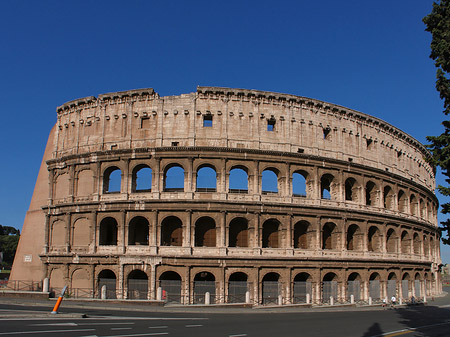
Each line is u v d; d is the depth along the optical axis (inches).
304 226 3262.8
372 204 3649.1
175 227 3093.0
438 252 4763.8
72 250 3093.0
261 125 3152.1
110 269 2940.5
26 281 3405.5
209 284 2869.1
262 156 3078.2
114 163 3097.9
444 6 1467.8
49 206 3257.9
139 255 2876.5
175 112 3102.9
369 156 3624.5
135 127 3132.4
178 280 2881.4
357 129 3577.8
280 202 3048.7
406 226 3838.6
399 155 4028.1
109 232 3257.9
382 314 2444.6
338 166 3326.8
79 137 3277.6
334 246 3267.7
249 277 2915.8
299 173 3272.6
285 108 3233.3
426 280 4160.9
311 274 3088.1
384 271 3523.6
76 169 3213.6
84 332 1347.2
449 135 1443.2
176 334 1376.7
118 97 3206.2
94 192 3093.0
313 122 3321.9
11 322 1520.7
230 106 3134.8
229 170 3036.4
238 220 3102.9
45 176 3590.1
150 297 2824.8
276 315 2234.3
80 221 3129.9
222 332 1461.6
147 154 3036.4
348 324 1840.6
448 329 1745.8
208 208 2925.7
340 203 3280.0
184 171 3009.4
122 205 2982.3
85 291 2967.5
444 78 1443.2
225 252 2896.2
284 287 2979.8
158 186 2992.1
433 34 1480.1
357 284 3321.9
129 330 1433.3
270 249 2992.1
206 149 3004.4
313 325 1765.5
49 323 1528.1
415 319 2167.8
